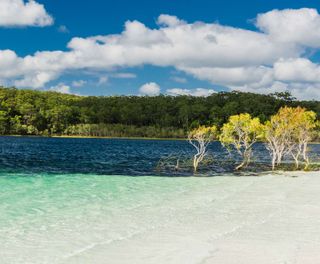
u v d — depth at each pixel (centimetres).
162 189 3206
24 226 1880
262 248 1536
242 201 2622
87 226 1892
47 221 1989
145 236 1717
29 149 9244
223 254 1460
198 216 2130
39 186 3259
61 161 6131
